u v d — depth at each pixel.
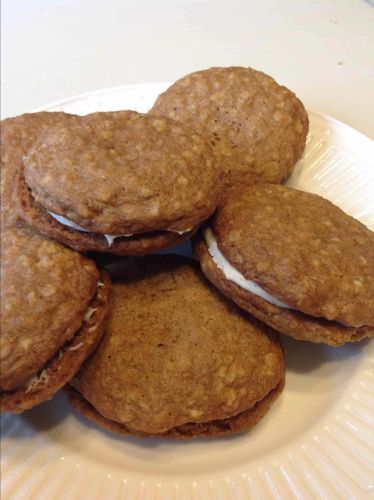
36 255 0.15
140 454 0.16
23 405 0.14
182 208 0.15
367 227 0.19
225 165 0.19
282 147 0.20
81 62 0.30
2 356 0.14
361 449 0.15
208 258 0.17
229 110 0.20
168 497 0.15
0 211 0.18
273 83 0.21
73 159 0.15
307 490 0.14
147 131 0.17
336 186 0.21
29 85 0.29
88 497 0.14
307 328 0.16
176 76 0.28
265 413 0.16
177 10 0.33
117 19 0.33
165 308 0.17
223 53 0.29
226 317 0.17
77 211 0.15
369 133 0.23
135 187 0.15
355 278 0.16
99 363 0.16
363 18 0.30
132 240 0.16
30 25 0.33
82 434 0.16
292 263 0.15
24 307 0.14
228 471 0.15
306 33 0.29
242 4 0.32
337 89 0.26
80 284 0.15
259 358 0.16
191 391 0.15
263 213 0.17
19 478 0.14
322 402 0.17
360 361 0.17
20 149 0.20
